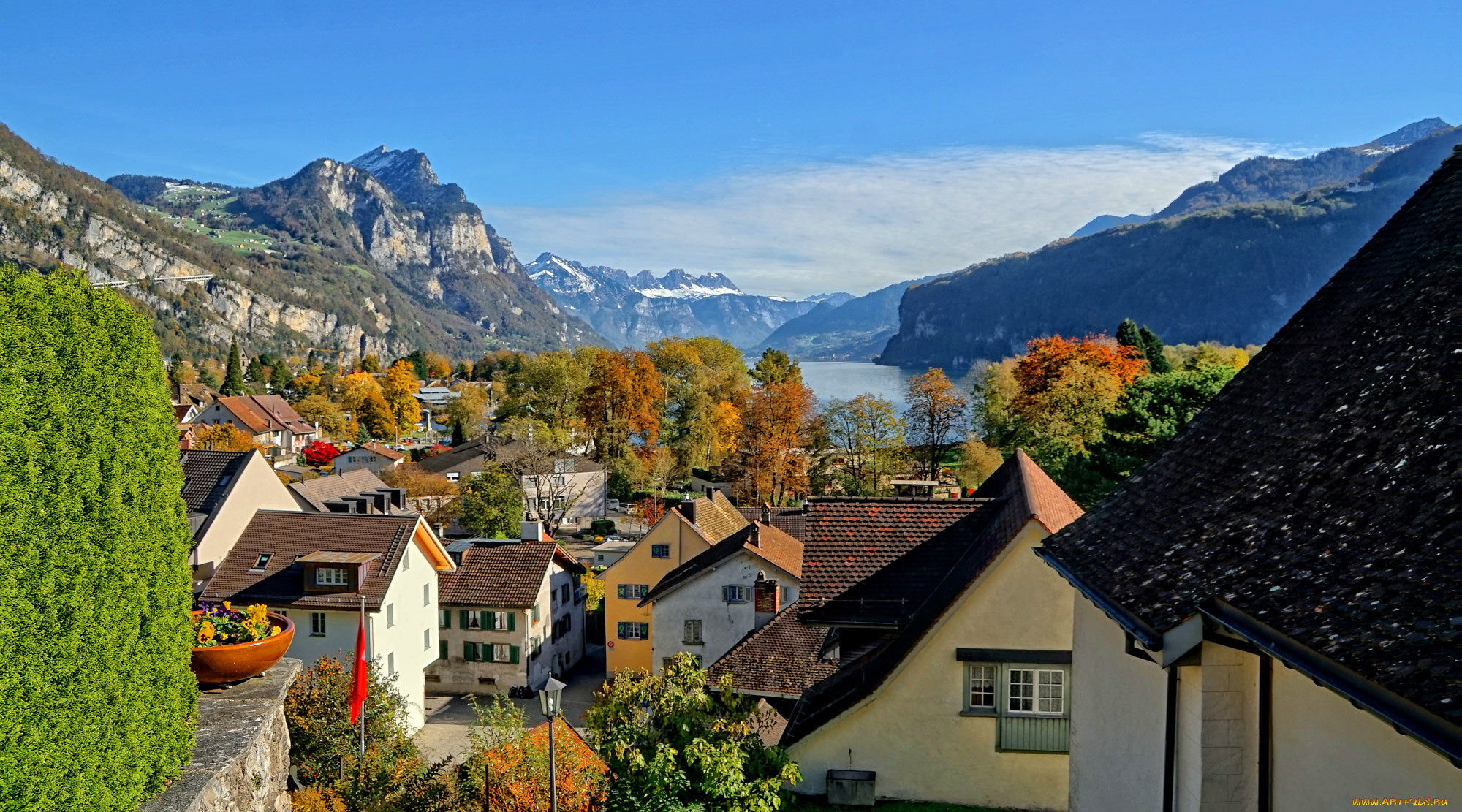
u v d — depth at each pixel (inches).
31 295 357.4
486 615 1964.8
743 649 1143.0
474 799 822.5
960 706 653.3
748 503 3572.8
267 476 1904.5
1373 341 366.0
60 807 340.8
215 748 454.6
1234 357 3978.8
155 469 410.9
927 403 3280.0
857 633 766.5
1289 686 302.0
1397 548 264.7
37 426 347.6
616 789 654.5
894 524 775.1
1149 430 1875.0
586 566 2630.4
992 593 644.7
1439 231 383.2
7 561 327.9
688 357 4977.9
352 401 6663.4
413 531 1688.0
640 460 4023.1
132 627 386.0
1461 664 211.6
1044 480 844.6
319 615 1546.5
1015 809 647.8
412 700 1699.1
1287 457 360.8
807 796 674.2
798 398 3634.4
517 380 4778.5
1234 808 327.3
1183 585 344.8
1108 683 446.9
